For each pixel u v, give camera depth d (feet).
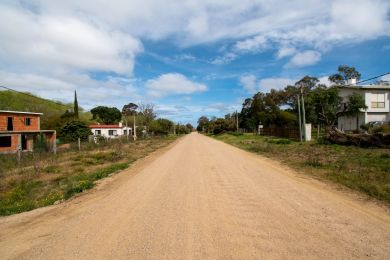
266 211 19.67
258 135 159.12
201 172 37.68
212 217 18.74
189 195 25.04
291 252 13.24
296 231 15.80
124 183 32.45
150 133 218.79
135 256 13.38
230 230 16.30
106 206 22.72
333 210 19.51
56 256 13.76
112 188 30.04
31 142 121.08
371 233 15.28
